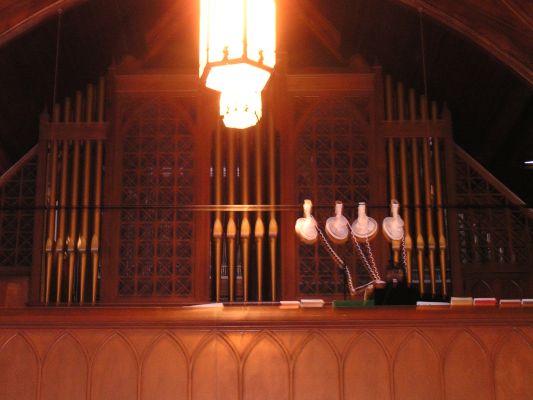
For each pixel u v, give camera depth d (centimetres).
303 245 876
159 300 859
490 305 546
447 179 920
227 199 896
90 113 935
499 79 976
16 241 904
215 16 474
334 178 900
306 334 545
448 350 545
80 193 913
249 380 537
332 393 536
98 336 544
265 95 924
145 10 944
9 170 920
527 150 1063
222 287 882
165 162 904
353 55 952
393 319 546
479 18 761
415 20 940
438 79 1044
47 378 538
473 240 916
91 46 986
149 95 920
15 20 757
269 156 906
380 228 883
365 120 920
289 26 1047
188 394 535
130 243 877
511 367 543
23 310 544
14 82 953
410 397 538
